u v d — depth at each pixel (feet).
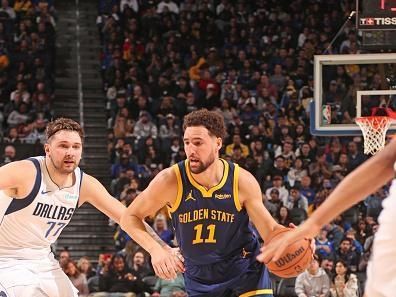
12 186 19.49
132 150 59.00
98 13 75.61
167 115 63.00
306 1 75.87
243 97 65.26
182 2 75.87
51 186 20.02
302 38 72.23
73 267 42.73
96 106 66.49
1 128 62.08
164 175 18.56
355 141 59.00
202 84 67.05
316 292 42.16
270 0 76.38
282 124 62.08
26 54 68.44
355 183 10.12
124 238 51.72
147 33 72.28
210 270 19.10
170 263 17.90
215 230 18.51
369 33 33.71
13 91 65.46
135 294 43.52
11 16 71.77
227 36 73.41
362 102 38.01
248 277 19.17
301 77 68.64
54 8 75.25
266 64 69.72
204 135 17.85
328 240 48.32
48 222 20.33
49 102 64.49
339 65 38.55
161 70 68.49
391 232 9.84
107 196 20.86
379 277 9.93
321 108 38.11
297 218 51.49
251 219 18.51
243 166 56.95
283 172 56.85
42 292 20.24
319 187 55.62
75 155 19.89
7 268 20.11
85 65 70.49
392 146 10.01
